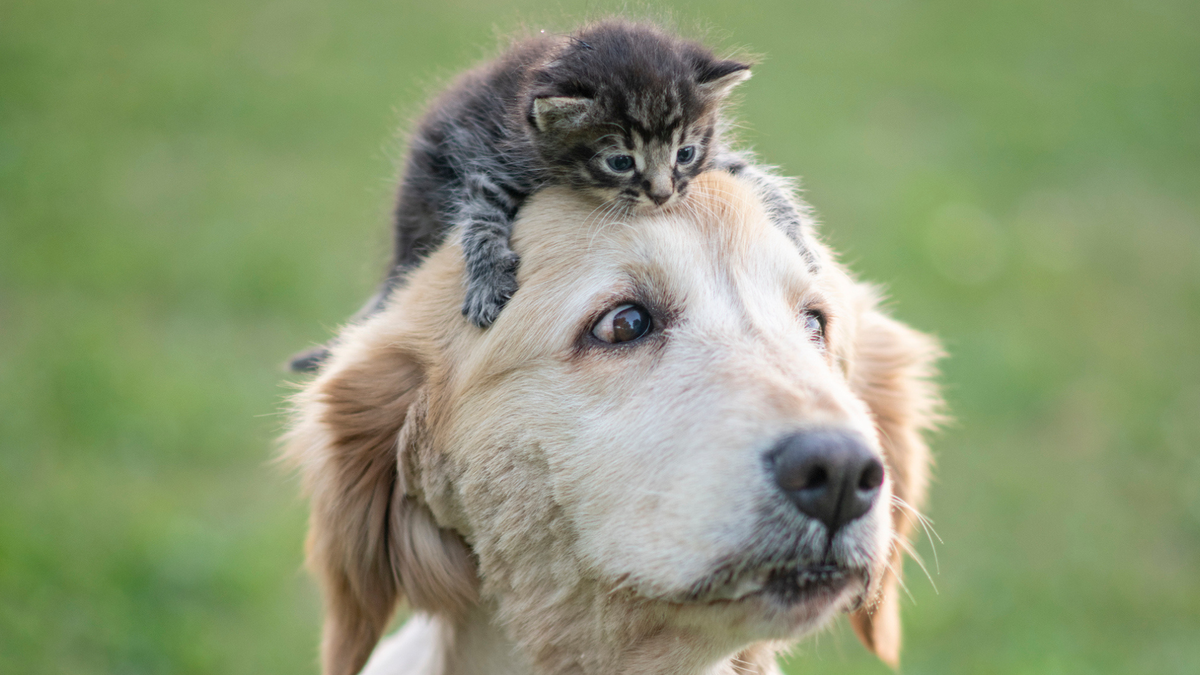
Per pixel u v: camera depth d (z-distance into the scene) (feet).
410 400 15.10
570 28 18.20
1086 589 32.14
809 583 12.71
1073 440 39.27
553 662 14.43
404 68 68.54
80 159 55.36
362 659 16.30
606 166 14.75
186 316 43.04
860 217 52.19
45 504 31.91
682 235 14.46
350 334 16.16
